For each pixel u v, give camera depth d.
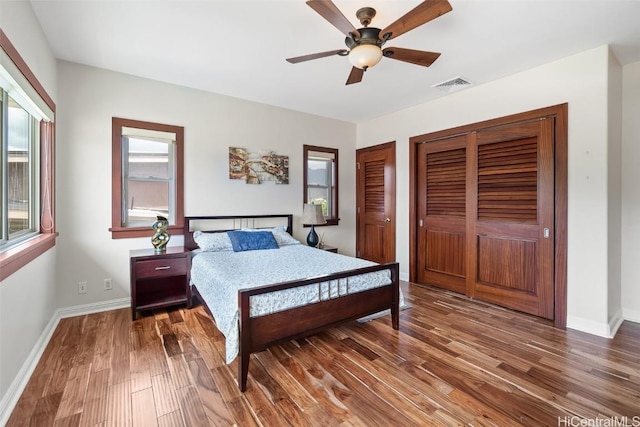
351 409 1.70
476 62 2.89
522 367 2.13
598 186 2.64
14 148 2.17
